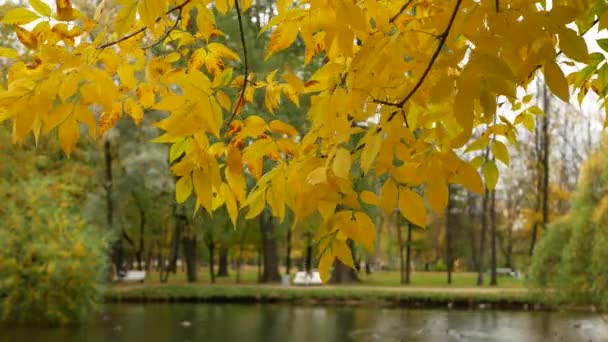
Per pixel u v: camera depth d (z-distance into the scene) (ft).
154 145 70.18
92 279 49.67
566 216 62.03
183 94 4.38
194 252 101.96
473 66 3.71
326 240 5.48
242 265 211.00
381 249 167.63
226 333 50.67
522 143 102.73
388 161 4.35
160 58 5.76
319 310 70.38
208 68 5.82
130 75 5.49
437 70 4.59
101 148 75.56
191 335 49.11
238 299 79.51
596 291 54.44
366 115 4.66
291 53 56.70
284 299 79.61
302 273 93.30
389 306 76.07
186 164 4.95
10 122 4.90
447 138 4.50
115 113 5.73
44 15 4.73
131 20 4.42
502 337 49.29
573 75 6.36
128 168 69.62
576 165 114.62
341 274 100.94
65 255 46.57
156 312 65.57
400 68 4.53
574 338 48.67
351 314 66.18
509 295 74.64
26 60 4.85
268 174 5.24
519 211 131.85
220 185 4.99
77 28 4.91
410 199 4.42
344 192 4.94
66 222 48.11
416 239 128.57
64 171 71.10
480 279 107.04
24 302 45.91
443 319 61.52
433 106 5.27
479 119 5.83
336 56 5.49
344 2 4.22
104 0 4.99
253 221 97.86
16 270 45.55
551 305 63.82
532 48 3.81
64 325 49.16
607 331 52.21
